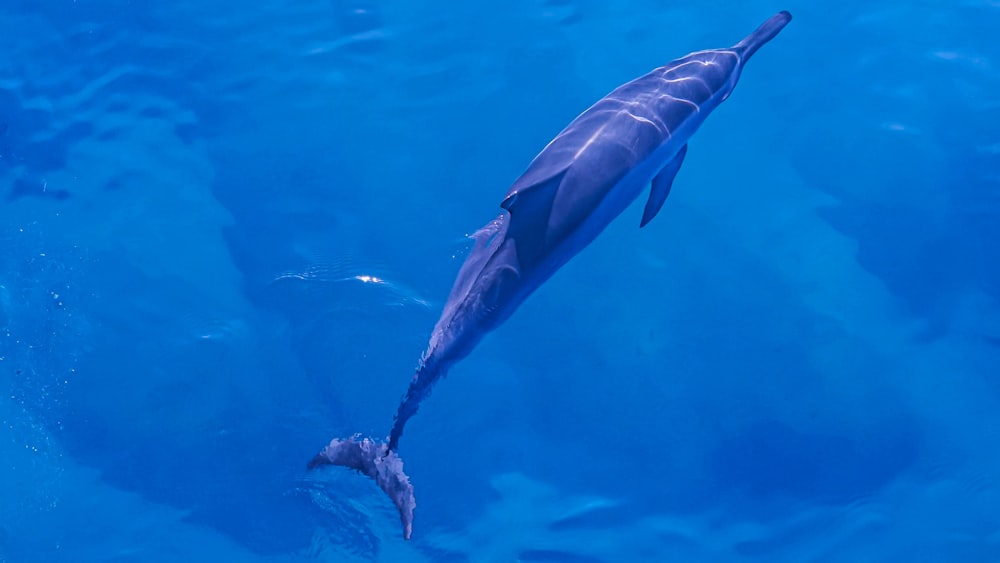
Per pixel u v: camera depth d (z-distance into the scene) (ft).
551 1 32.94
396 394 25.26
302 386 25.49
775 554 23.43
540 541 23.66
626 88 24.77
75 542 23.76
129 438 25.17
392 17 32.89
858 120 29.48
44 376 26.14
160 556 23.53
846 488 24.29
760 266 27.17
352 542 23.59
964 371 25.53
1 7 33.06
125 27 32.94
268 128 30.27
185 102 31.04
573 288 26.99
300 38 32.48
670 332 26.27
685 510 24.16
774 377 25.66
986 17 31.63
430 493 24.23
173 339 26.48
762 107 29.91
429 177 28.86
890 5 32.17
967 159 28.63
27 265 27.84
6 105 31.12
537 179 21.93
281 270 27.37
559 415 25.32
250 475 24.49
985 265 27.04
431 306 26.48
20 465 24.77
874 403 25.22
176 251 27.99
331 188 28.89
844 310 26.45
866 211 27.89
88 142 30.25
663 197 25.23
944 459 24.50
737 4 32.32
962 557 23.00
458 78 31.01
